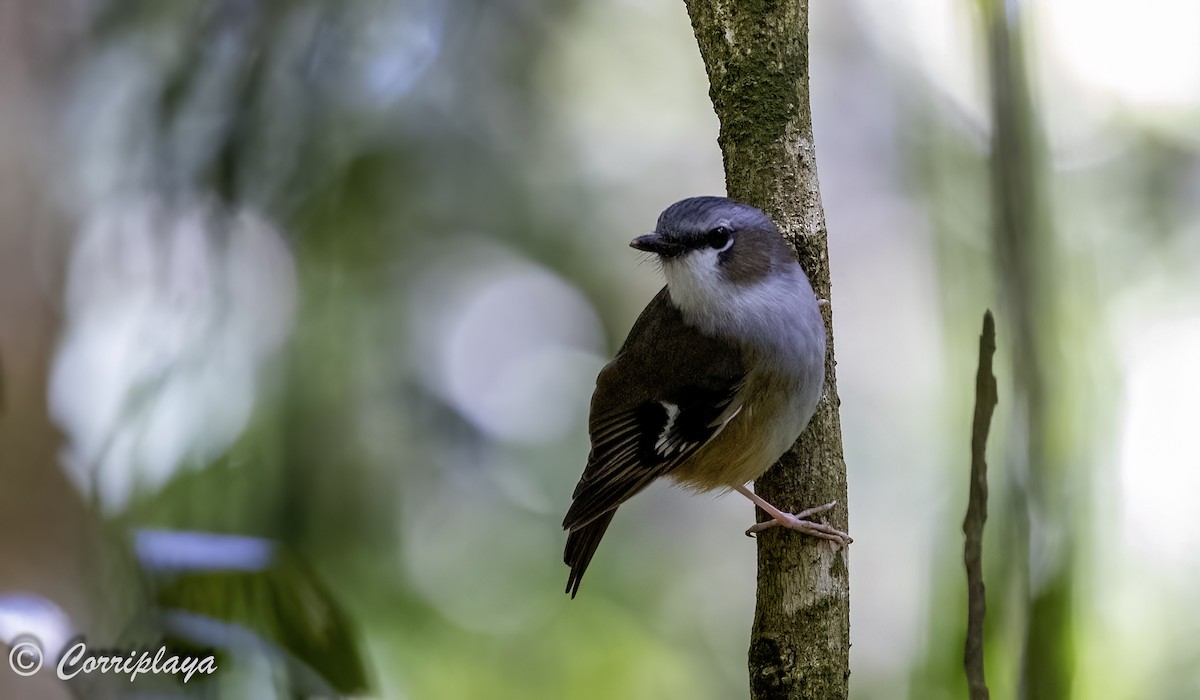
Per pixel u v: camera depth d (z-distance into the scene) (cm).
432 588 1151
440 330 1157
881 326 1608
